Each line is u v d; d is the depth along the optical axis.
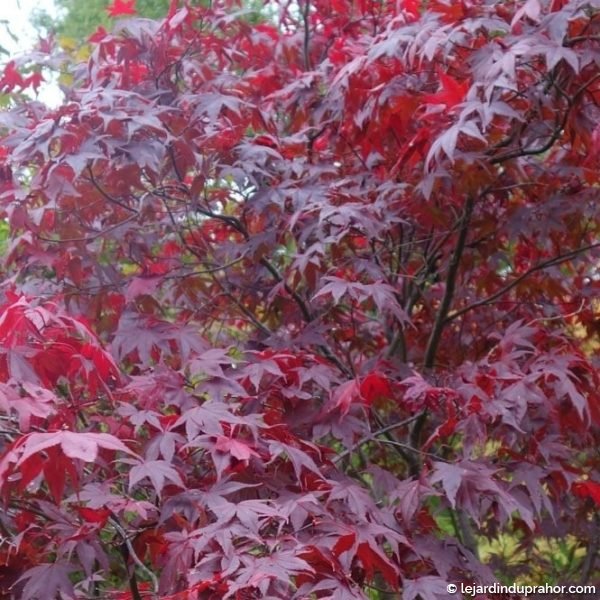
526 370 2.26
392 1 3.08
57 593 1.78
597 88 2.42
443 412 2.51
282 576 1.38
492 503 2.14
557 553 4.12
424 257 3.14
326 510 1.79
